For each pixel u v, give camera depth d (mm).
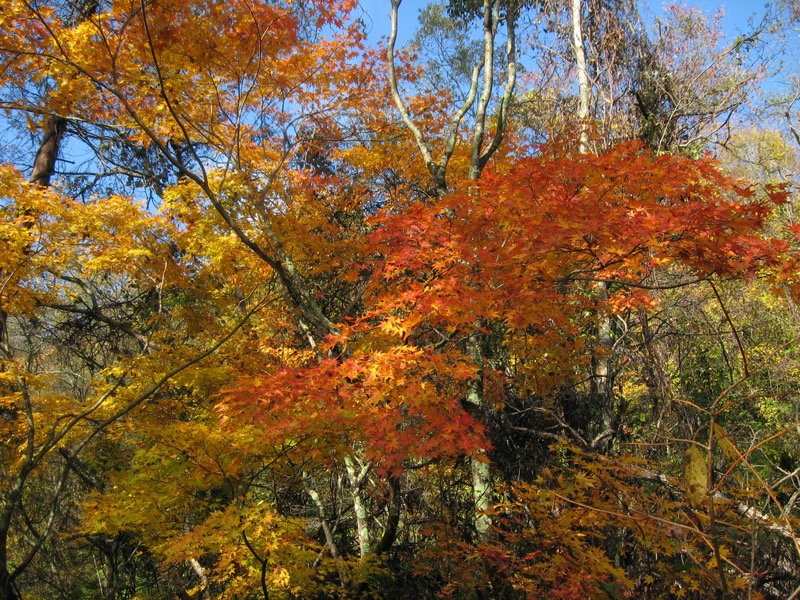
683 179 3986
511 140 9008
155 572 8078
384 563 6402
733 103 9305
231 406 4195
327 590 5859
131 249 6691
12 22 5777
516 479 7070
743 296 9586
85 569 9375
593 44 9164
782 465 7523
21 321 9398
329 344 4457
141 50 5785
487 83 6863
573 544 4266
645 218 3781
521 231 4105
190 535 4152
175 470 4688
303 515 8219
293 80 6809
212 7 5551
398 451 3969
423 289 4348
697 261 4082
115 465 7754
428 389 4305
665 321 8102
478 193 4730
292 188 7891
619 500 4629
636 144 4152
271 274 7781
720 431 2658
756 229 3932
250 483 4910
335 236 8289
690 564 4059
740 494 4164
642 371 7727
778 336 9211
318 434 4473
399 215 4586
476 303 4098
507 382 7492
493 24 7199
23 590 7973
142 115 6781
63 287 7293
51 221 6336
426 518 6770
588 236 3951
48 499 8258
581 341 6598
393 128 8789
